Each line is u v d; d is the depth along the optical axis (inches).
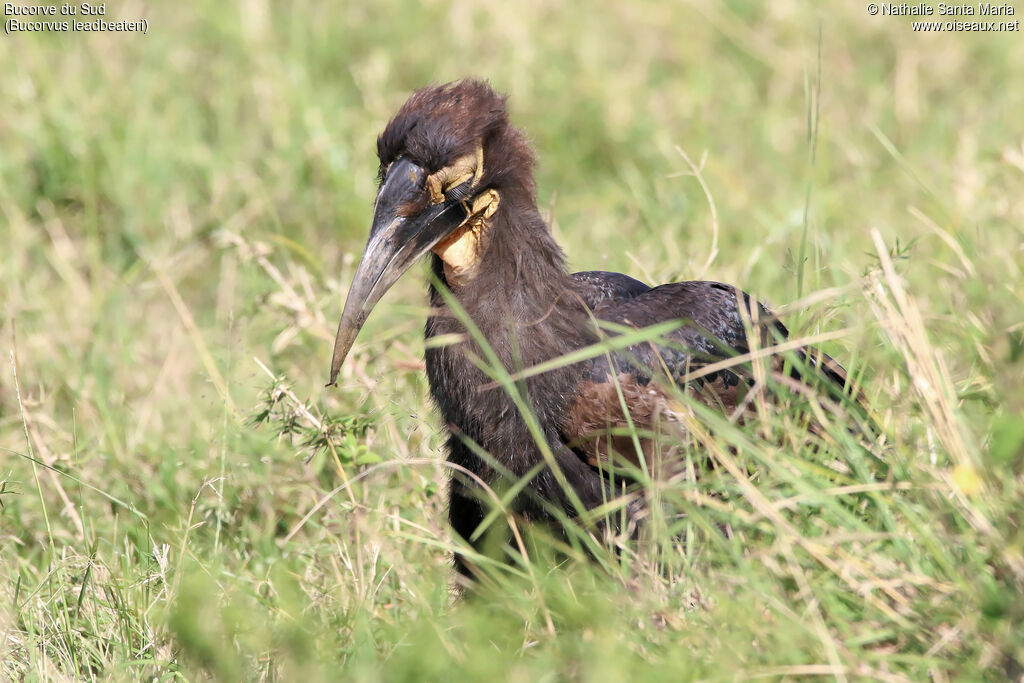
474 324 328.2
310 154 590.9
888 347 333.7
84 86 623.2
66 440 417.1
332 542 354.9
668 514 314.3
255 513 387.9
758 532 300.8
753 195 578.6
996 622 267.0
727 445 324.2
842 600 283.4
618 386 311.6
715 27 734.5
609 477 328.5
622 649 274.8
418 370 405.1
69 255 539.8
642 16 735.7
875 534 278.7
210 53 684.7
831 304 356.8
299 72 643.5
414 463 340.5
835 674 260.1
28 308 496.7
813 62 700.7
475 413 330.3
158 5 709.3
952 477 286.2
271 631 302.2
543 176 617.0
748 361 347.3
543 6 739.4
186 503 388.5
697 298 350.9
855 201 566.9
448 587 343.0
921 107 660.1
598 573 308.0
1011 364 315.9
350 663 293.3
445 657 288.8
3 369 458.3
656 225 533.6
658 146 623.8
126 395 458.0
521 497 332.2
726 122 653.3
